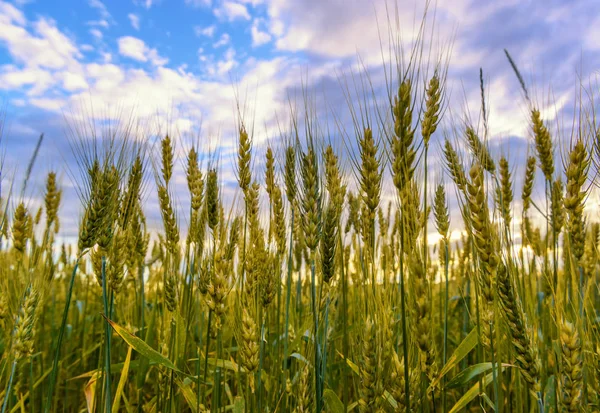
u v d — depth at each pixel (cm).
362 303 37
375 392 31
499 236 34
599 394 34
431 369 33
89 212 37
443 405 36
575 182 38
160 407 46
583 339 33
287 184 47
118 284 41
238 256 44
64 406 56
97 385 41
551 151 49
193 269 46
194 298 55
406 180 32
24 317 40
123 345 62
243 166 46
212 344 56
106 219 37
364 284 37
